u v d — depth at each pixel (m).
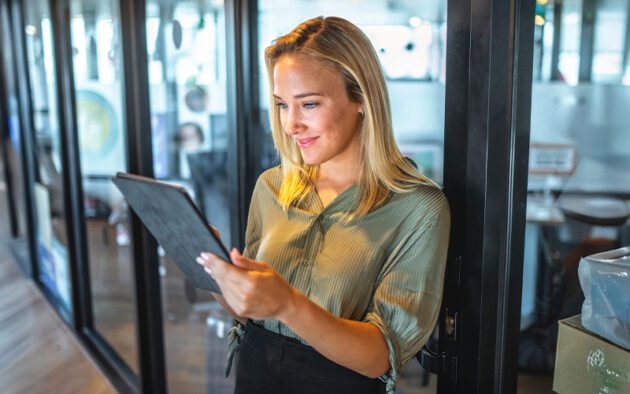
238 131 1.91
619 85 1.92
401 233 1.03
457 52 1.14
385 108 1.02
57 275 3.84
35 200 4.24
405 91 2.26
